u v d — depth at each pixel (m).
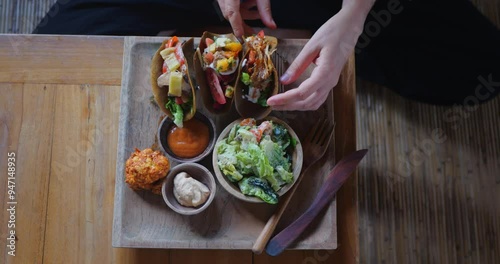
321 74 0.98
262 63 1.01
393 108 1.68
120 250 1.05
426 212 1.63
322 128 1.08
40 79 1.12
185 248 1.02
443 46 1.41
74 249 1.05
